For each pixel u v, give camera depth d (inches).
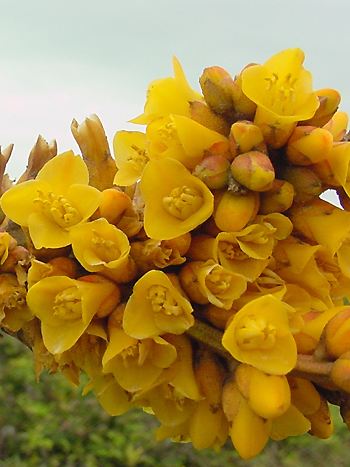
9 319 6.3
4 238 6.2
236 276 5.8
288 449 23.7
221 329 5.9
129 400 6.3
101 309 5.9
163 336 5.9
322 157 5.9
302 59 6.1
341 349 5.5
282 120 5.8
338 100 6.1
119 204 6.0
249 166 5.6
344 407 5.7
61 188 6.1
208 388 5.9
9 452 20.4
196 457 21.8
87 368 6.2
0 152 6.9
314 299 6.1
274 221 5.9
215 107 6.0
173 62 6.5
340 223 6.0
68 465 20.4
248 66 6.0
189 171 6.0
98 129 6.6
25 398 21.8
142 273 6.0
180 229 5.8
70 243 5.9
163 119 6.2
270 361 5.5
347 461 23.6
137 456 20.9
